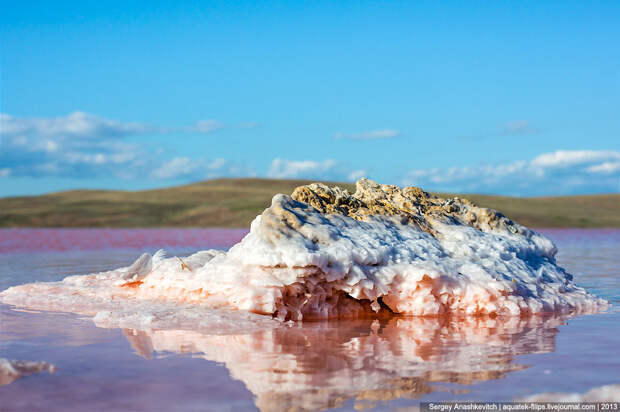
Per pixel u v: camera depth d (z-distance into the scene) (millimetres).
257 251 6285
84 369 3896
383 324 5902
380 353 4457
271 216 6789
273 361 4168
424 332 5422
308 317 6281
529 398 3273
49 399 3262
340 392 3410
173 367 3969
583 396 3275
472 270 6902
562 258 15445
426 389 3465
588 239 29500
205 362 4117
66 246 20438
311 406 3162
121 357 4246
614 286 9008
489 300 6512
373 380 3664
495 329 5578
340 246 6438
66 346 4590
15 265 12414
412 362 4152
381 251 6633
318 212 7383
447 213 8648
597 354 4395
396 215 7938
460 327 5715
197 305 6312
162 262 7566
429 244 7348
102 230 36125
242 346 4676
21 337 4918
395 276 6504
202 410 3086
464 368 3965
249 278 6207
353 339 5035
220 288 6324
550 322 6004
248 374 3801
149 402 3217
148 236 27781
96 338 4895
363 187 8664
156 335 5043
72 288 7543
